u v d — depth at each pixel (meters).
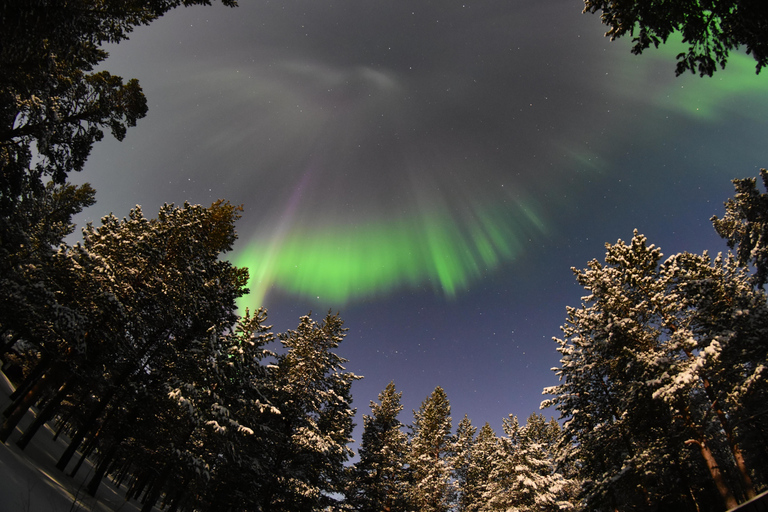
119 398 14.36
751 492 13.08
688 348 14.85
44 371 14.76
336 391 22.62
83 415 15.84
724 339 13.39
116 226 16.73
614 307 17.06
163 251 15.74
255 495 17.41
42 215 26.61
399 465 27.81
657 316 16.42
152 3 11.58
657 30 7.10
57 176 14.12
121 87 14.75
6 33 8.71
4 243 13.91
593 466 19.78
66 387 14.01
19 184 12.99
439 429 35.81
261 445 18.16
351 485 25.09
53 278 13.59
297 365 21.34
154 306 15.55
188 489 16.70
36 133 12.14
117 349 14.12
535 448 22.59
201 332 18.08
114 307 13.41
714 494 19.22
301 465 20.05
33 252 14.59
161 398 14.59
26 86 10.77
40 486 9.93
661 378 14.15
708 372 14.68
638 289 17.22
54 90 12.98
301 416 19.80
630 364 15.67
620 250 18.12
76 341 12.11
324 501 20.38
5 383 20.31
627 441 17.77
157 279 15.34
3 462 9.55
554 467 23.16
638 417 16.48
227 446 14.80
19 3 8.24
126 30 11.81
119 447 14.54
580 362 19.69
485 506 23.94
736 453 13.88
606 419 19.08
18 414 12.71
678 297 16.19
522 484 21.06
